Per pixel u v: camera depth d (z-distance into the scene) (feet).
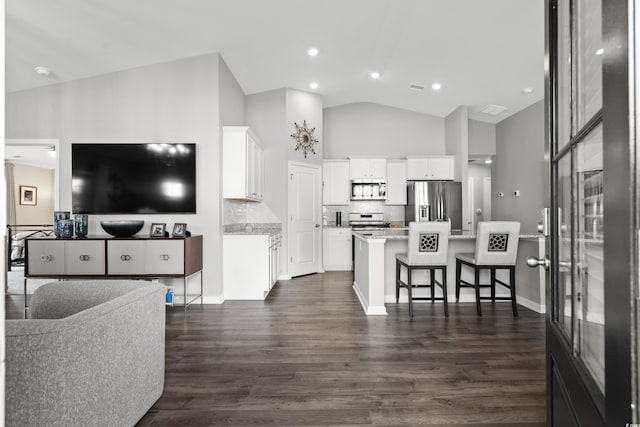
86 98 13.16
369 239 11.59
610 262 2.19
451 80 17.48
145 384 5.58
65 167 13.16
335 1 11.19
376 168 21.81
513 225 10.98
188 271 11.86
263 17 11.72
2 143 1.83
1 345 1.85
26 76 12.65
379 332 9.76
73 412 3.92
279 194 18.13
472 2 11.27
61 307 5.81
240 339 9.26
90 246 11.62
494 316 11.26
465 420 5.61
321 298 13.93
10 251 19.77
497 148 22.58
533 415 5.74
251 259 13.79
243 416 5.72
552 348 4.11
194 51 12.98
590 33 3.06
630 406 1.91
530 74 15.84
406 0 11.25
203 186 13.23
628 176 1.94
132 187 12.94
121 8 10.16
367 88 19.72
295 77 17.24
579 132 3.14
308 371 7.34
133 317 5.19
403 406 6.02
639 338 1.87
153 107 13.21
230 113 15.28
